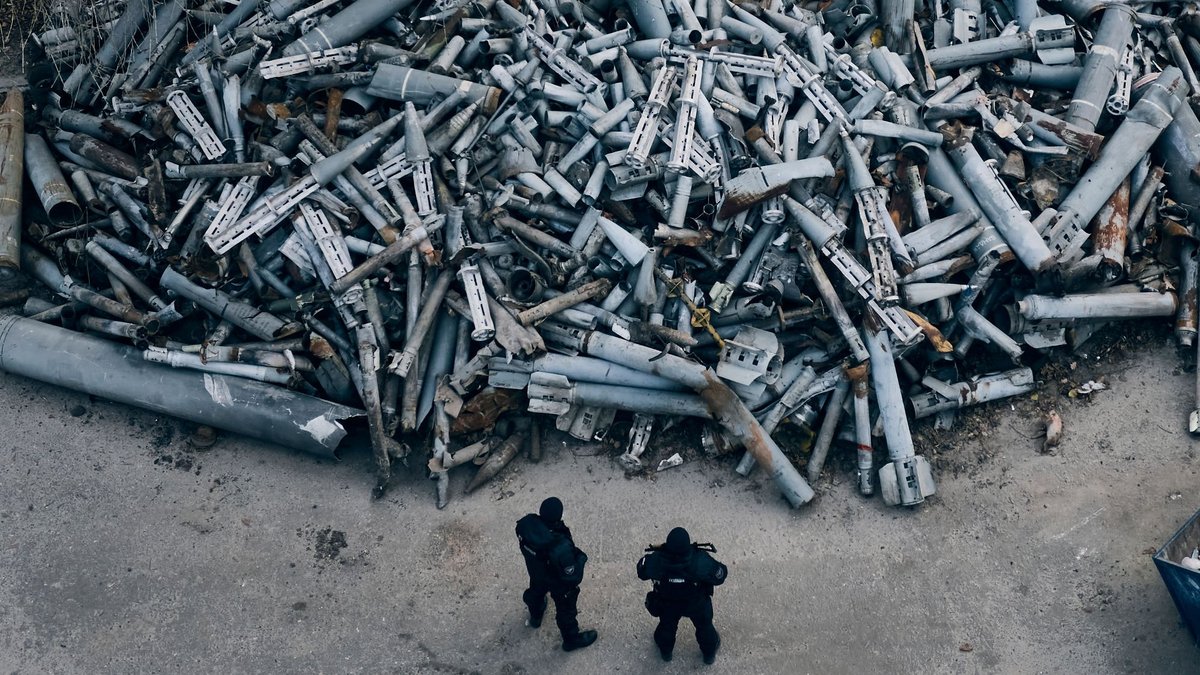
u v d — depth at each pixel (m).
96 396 9.85
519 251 9.80
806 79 10.31
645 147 9.73
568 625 8.00
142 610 8.47
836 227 9.56
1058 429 9.37
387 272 9.73
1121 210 9.91
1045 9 11.26
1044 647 8.14
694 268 9.83
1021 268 9.73
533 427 9.60
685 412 9.24
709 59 10.38
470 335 9.73
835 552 8.79
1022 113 10.29
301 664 8.17
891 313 9.30
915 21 11.09
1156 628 8.16
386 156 10.15
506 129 10.38
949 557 8.72
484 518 9.07
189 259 9.90
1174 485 8.98
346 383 9.60
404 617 8.43
